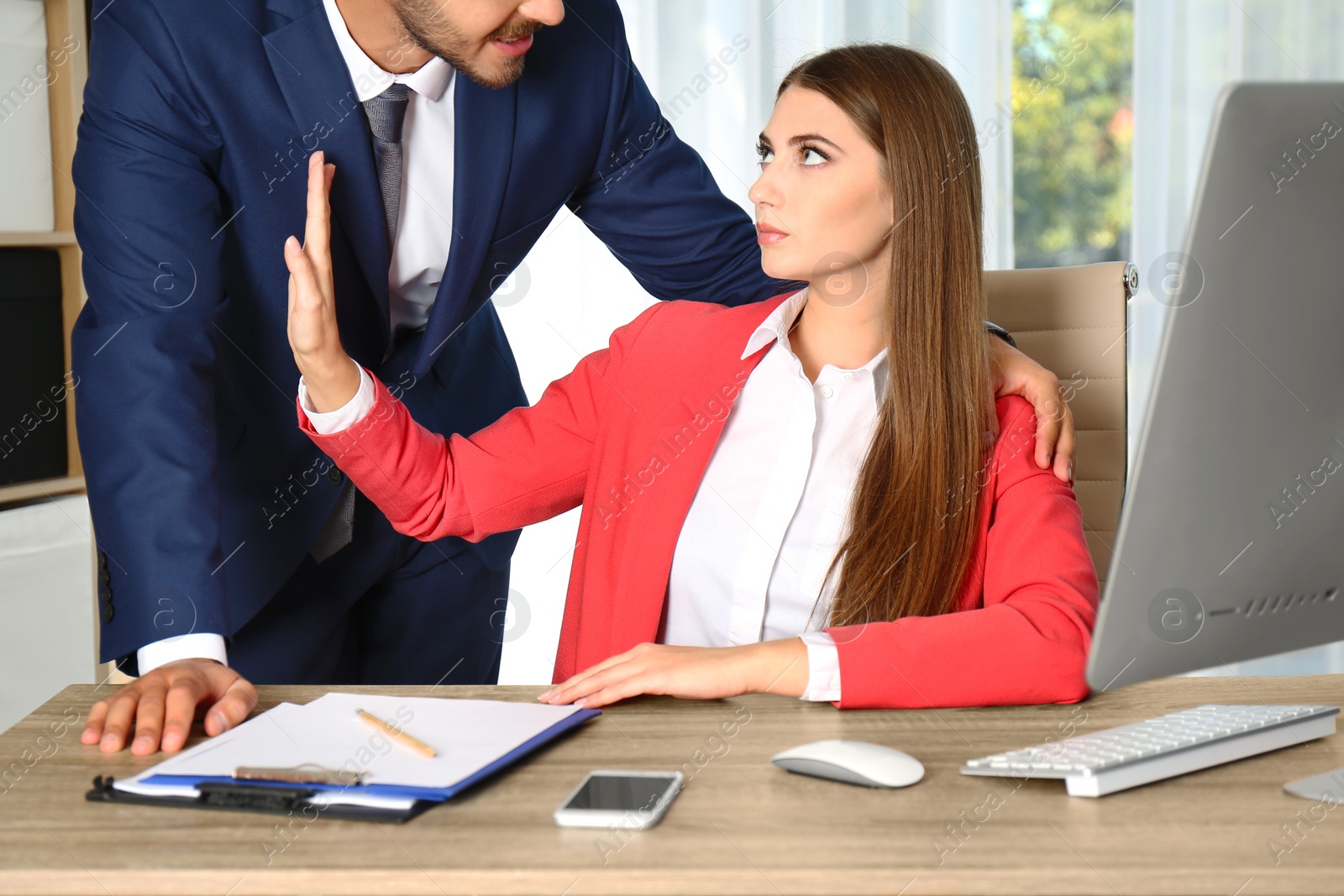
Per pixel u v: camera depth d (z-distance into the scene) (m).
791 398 1.19
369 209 1.27
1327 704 0.89
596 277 2.73
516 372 1.70
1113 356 1.43
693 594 1.18
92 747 0.82
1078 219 2.85
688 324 1.28
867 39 2.67
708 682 0.89
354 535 1.44
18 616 1.94
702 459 1.19
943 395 1.12
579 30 1.43
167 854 0.63
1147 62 2.75
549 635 2.83
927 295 1.12
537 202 1.43
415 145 1.34
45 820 0.68
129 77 1.17
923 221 1.12
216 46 1.18
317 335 1.05
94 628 2.06
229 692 0.89
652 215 1.55
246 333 1.28
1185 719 0.80
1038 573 1.01
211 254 1.20
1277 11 2.70
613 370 1.29
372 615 1.58
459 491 1.22
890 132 1.12
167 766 0.74
